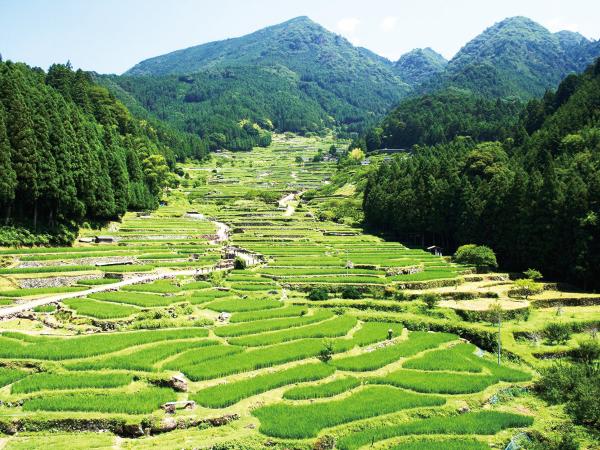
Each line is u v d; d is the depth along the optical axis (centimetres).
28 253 8431
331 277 8838
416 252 11550
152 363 4762
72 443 3541
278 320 6475
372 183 16500
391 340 6078
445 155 15938
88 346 5003
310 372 4856
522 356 5794
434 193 12750
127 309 6247
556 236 9200
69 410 3869
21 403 3972
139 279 7938
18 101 8831
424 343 6041
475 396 4650
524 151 13975
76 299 6656
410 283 8481
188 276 8381
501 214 10475
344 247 12019
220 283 8350
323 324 6494
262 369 4928
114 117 18325
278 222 15462
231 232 13725
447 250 12656
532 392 4934
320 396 4462
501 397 4753
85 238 10212
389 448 3759
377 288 8250
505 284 8856
